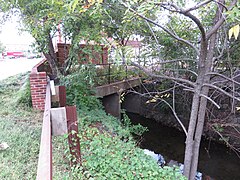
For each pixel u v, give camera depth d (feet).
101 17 11.72
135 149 11.87
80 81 17.90
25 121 12.28
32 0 13.25
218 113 21.56
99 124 15.60
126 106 33.91
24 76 22.86
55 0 9.68
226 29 12.53
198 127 13.37
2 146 8.84
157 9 7.70
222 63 15.66
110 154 9.59
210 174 18.81
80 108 17.10
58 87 13.19
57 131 6.73
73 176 7.58
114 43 9.84
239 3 6.14
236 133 21.49
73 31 14.98
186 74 17.83
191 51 16.97
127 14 9.21
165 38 16.16
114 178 8.05
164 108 28.55
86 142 10.03
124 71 21.99
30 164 7.92
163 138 25.43
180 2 8.90
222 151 22.38
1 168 7.55
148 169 9.34
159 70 17.78
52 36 17.83
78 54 16.44
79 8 8.81
